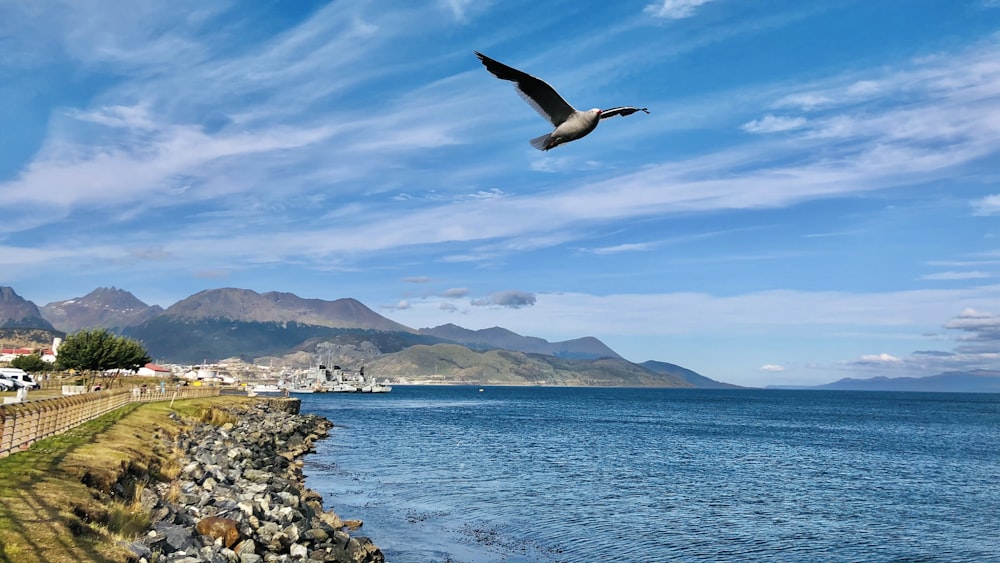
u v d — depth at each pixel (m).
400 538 29.27
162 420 46.53
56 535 14.63
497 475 48.09
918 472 55.38
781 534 31.75
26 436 25.33
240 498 25.84
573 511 35.81
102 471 22.61
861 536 31.70
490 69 6.77
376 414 138.75
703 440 82.69
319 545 22.84
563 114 6.88
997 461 63.94
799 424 125.38
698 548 28.95
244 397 103.19
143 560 15.15
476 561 26.19
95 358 102.94
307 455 58.97
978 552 29.27
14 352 183.62
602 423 116.44
